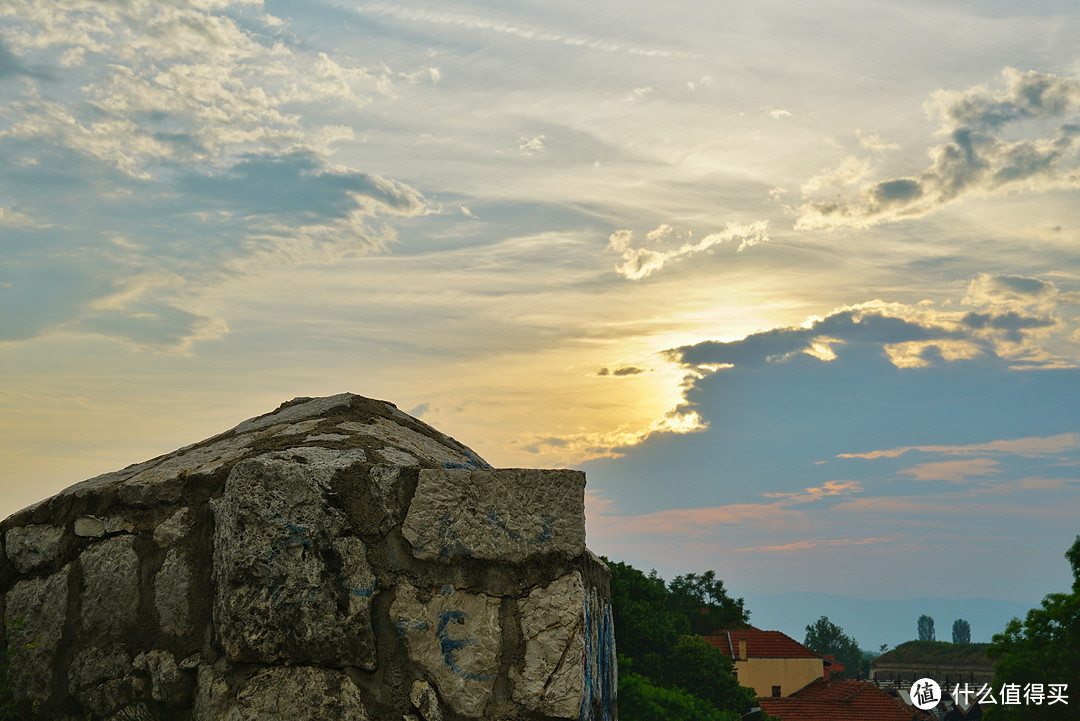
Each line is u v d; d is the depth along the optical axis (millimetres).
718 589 54156
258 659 2539
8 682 2998
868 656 126812
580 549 2732
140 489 2918
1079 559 23406
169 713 2703
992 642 24906
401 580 2660
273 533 2576
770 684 52875
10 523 3213
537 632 2668
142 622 2811
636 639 34031
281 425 3391
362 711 2531
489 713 2600
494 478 2750
